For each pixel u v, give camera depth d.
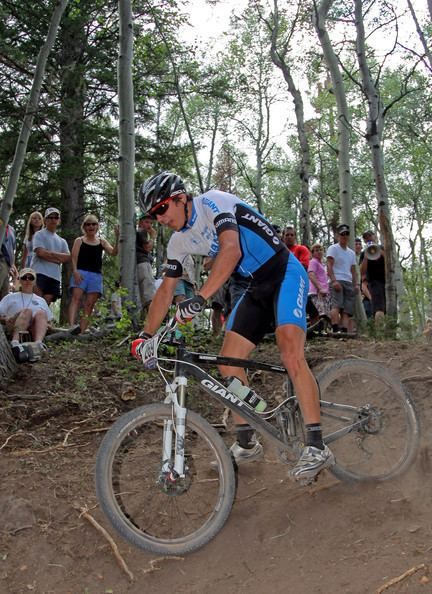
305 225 12.57
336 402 3.21
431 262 23.89
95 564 2.67
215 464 3.02
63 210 15.08
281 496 3.08
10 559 2.65
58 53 14.64
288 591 2.42
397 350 4.79
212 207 2.81
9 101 14.13
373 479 3.08
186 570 2.63
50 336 5.68
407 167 24.61
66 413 3.96
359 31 7.81
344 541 2.66
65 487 3.11
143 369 4.70
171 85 15.52
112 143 14.92
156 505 2.95
